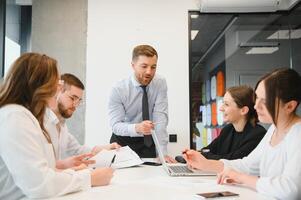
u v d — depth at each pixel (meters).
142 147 2.24
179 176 1.37
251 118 1.94
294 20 3.52
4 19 3.26
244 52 3.62
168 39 3.39
